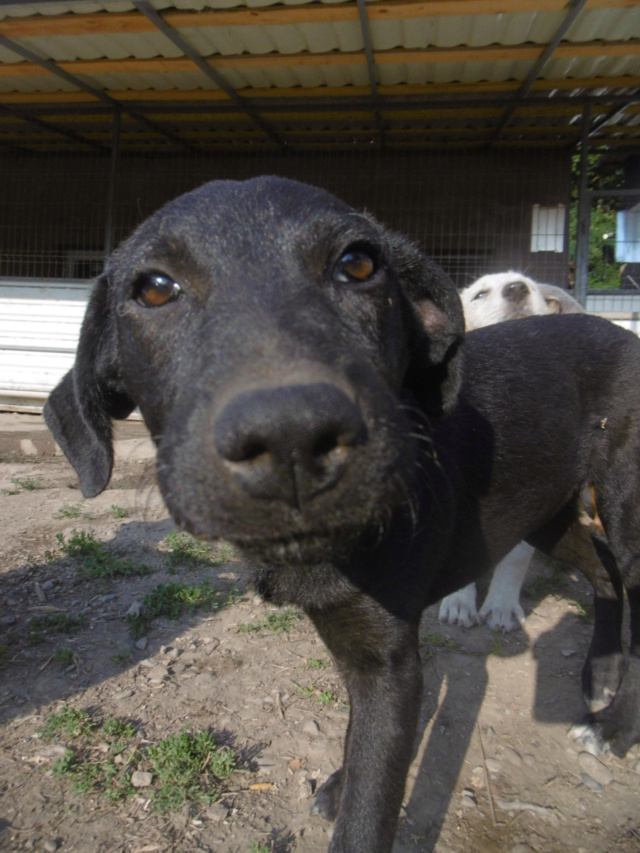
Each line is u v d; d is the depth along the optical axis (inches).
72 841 9.6
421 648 14.7
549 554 14.4
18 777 10.7
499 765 11.3
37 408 38.2
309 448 5.0
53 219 45.6
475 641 15.2
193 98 35.3
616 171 50.4
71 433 10.0
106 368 9.8
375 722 8.8
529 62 30.3
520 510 11.7
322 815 10.0
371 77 31.7
